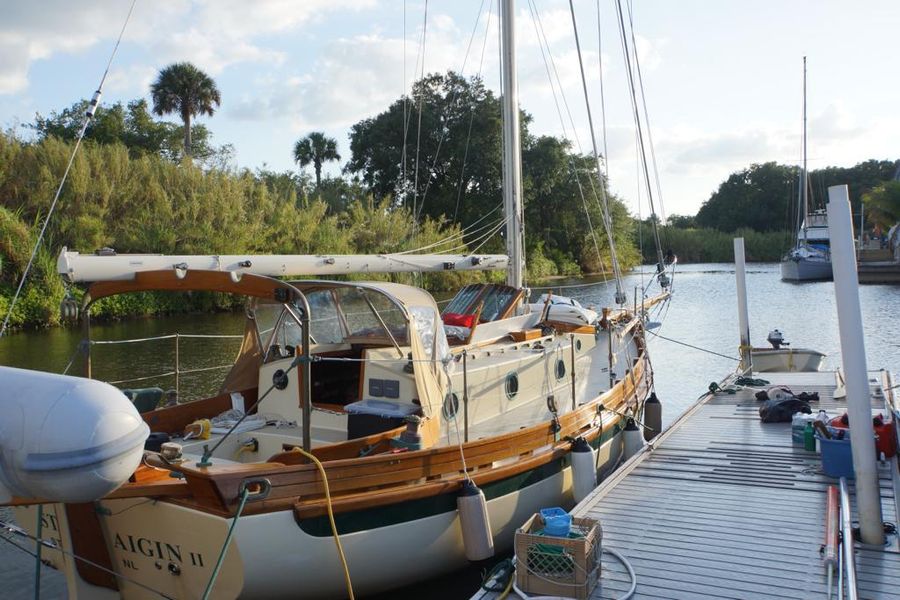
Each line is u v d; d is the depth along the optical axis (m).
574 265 53.47
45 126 45.84
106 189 27.98
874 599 4.93
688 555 5.79
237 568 4.89
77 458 3.28
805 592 5.13
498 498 6.63
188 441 6.34
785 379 13.41
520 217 11.29
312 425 6.68
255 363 7.44
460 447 6.21
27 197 26.75
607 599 5.11
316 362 6.88
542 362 9.01
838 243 5.67
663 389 16.80
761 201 95.25
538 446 7.22
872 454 5.78
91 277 5.62
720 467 8.11
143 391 7.07
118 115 47.38
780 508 6.76
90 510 5.30
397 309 6.56
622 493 7.33
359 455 5.83
